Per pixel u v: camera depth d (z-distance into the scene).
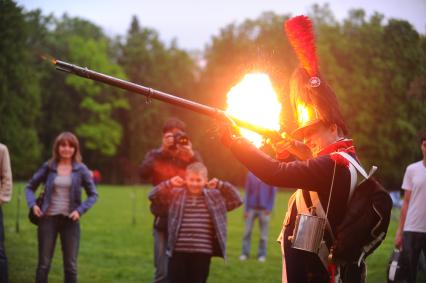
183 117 61.94
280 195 38.06
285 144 3.33
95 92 69.06
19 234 14.23
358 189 3.19
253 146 3.21
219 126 3.23
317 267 3.23
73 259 7.37
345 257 3.14
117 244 13.56
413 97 11.40
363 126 28.23
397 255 7.18
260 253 11.73
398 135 17.89
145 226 17.55
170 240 6.59
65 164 7.42
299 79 3.40
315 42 3.41
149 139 72.38
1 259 7.38
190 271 6.62
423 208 7.06
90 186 7.46
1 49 41.22
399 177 19.61
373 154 27.50
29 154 48.41
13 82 44.16
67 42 70.75
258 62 3.59
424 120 10.86
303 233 3.17
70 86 70.00
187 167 6.69
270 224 18.89
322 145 3.33
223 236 6.65
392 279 7.09
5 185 7.39
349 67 34.25
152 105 71.94
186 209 6.62
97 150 72.56
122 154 73.44
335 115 3.31
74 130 69.88
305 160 3.33
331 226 3.20
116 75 72.25
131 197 32.31
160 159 7.25
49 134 68.75
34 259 10.82
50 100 68.25
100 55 71.38
